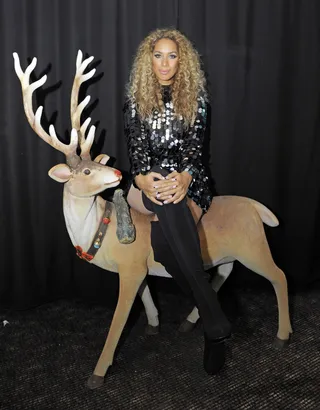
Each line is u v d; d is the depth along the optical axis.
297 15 2.17
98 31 2.09
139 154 1.73
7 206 2.23
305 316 2.22
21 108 2.12
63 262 2.34
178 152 1.80
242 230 1.86
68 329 2.13
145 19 2.09
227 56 2.17
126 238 1.73
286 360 1.89
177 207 1.65
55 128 2.17
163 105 1.78
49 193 2.24
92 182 1.69
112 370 1.84
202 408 1.64
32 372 1.83
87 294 2.38
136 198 1.83
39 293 2.33
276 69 2.22
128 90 1.86
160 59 1.72
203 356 1.93
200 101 1.79
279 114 2.28
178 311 2.30
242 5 2.13
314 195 2.40
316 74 2.25
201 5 2.10
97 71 2.13
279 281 1.92
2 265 2.28
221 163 2.29
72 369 1.85
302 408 1.64
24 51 2.07
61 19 2.07
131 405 1.66
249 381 1.77
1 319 2.21
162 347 2.00
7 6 2.02
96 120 2.20
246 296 2.42
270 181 2.35
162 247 1.73
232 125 2.26
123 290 1.79
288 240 2.44
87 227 1.76
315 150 2.35
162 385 1.76
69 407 1.65
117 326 1.78
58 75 2.12
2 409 1.63
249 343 2.01
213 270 2.47
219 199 1.92
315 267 2.54
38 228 2.27
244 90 2.22
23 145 2.17
